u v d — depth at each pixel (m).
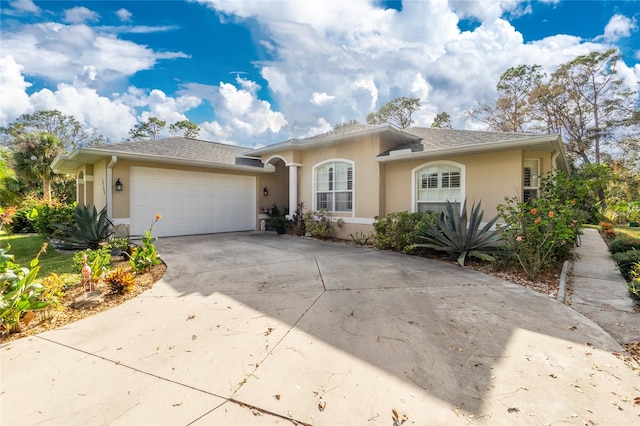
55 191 24.41
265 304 4.93
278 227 14.10
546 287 5.89
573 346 3.57
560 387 2.81
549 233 6.46
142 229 11.93
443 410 2.52
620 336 3.85
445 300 5.11
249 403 2.60
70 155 10.98
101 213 9.79
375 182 11.44
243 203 15.20
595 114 27.41
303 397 2.68
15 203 11.27
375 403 2.60
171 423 2.37
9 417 2.43
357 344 3.62
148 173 12.09
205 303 4.98
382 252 9.67
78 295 5.26
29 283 4.16
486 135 10.77
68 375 3.00
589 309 4.75
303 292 5.55
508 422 2.39
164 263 7.85
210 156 14.27
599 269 7.29
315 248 10.38
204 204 13.82
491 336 3.82
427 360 3.27
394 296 5.32
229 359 3.29
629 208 15.43
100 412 2.49
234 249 10.00
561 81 27.58
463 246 8.00
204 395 2.71
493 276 6.70
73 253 9.49
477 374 3.02
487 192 9.42
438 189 10.49
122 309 4.73
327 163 13.06
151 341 3.70
